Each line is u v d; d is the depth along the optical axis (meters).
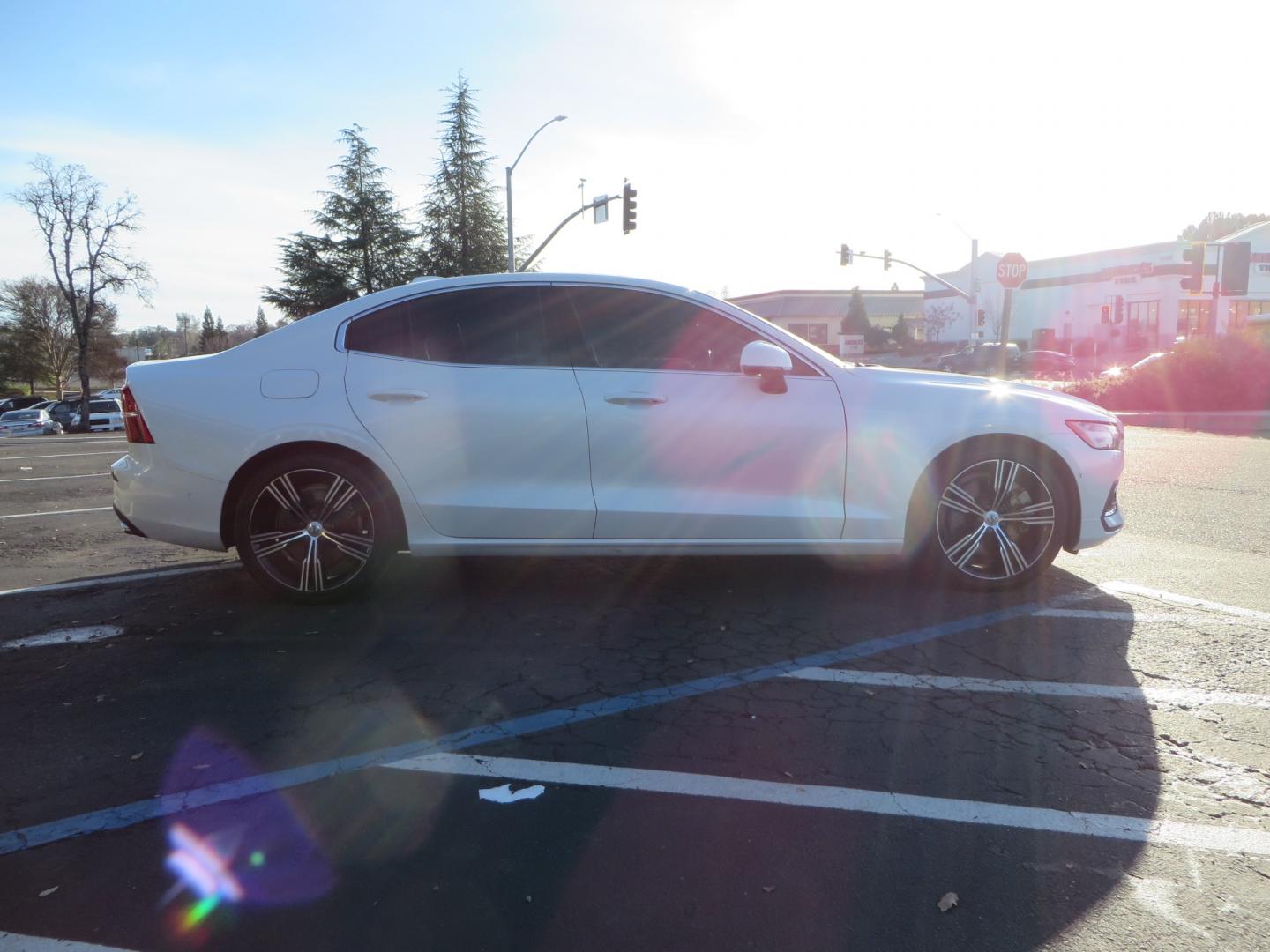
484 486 4.38
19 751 2.99
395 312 4.48
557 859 2.36
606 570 5.26
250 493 4.35
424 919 2.12
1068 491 4.62
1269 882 2.24
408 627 4.24
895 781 2.74
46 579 5.29
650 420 4.38
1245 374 17.12
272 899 2.21
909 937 2.05
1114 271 48.97
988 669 3.65
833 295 73.81
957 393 4.60
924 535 4.59
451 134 38.66
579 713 3.25
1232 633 4.09
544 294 4.51
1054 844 2.42
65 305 59.69
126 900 2.21
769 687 3.48
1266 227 45.25
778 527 4.46
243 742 3.04
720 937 2.05
